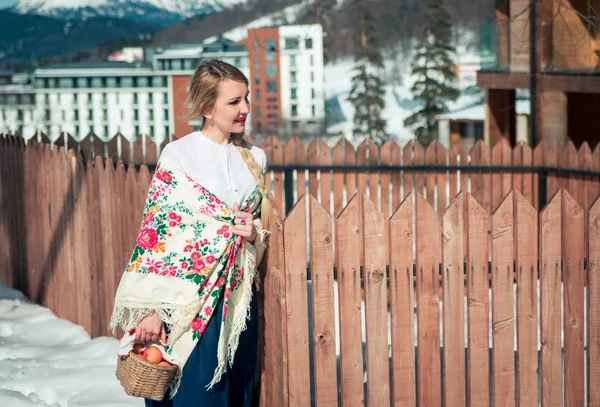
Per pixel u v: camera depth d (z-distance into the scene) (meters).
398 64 73.00
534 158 8.05
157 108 99.31
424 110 56.22
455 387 3.97
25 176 7.24
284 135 90.19
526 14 16.16
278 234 3.69
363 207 3.77
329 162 8.34
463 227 3.99
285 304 3.72
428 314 3.91
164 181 3.54
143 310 3.49
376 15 63.09
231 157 3.64
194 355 3.55
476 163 8.15
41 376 5.16
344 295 3.79
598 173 7.29
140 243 3.52
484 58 18.31
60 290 6.76
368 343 3.84
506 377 4.02
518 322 4.01
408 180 8.26
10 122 95.19
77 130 100.00
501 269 3.95
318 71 90.88
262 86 90.56
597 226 4.04
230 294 3.61
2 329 6.41
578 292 4.06
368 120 68.31
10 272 7.82
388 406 3.90
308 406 3.79
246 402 3.82
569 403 4.14
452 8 53.12
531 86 15.78
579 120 15.98
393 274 3.85
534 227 3.97
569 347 4.09
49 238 6.88
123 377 3.54
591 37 14.98
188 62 95.88
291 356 3.74
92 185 5.99
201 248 3.52
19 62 113.62
